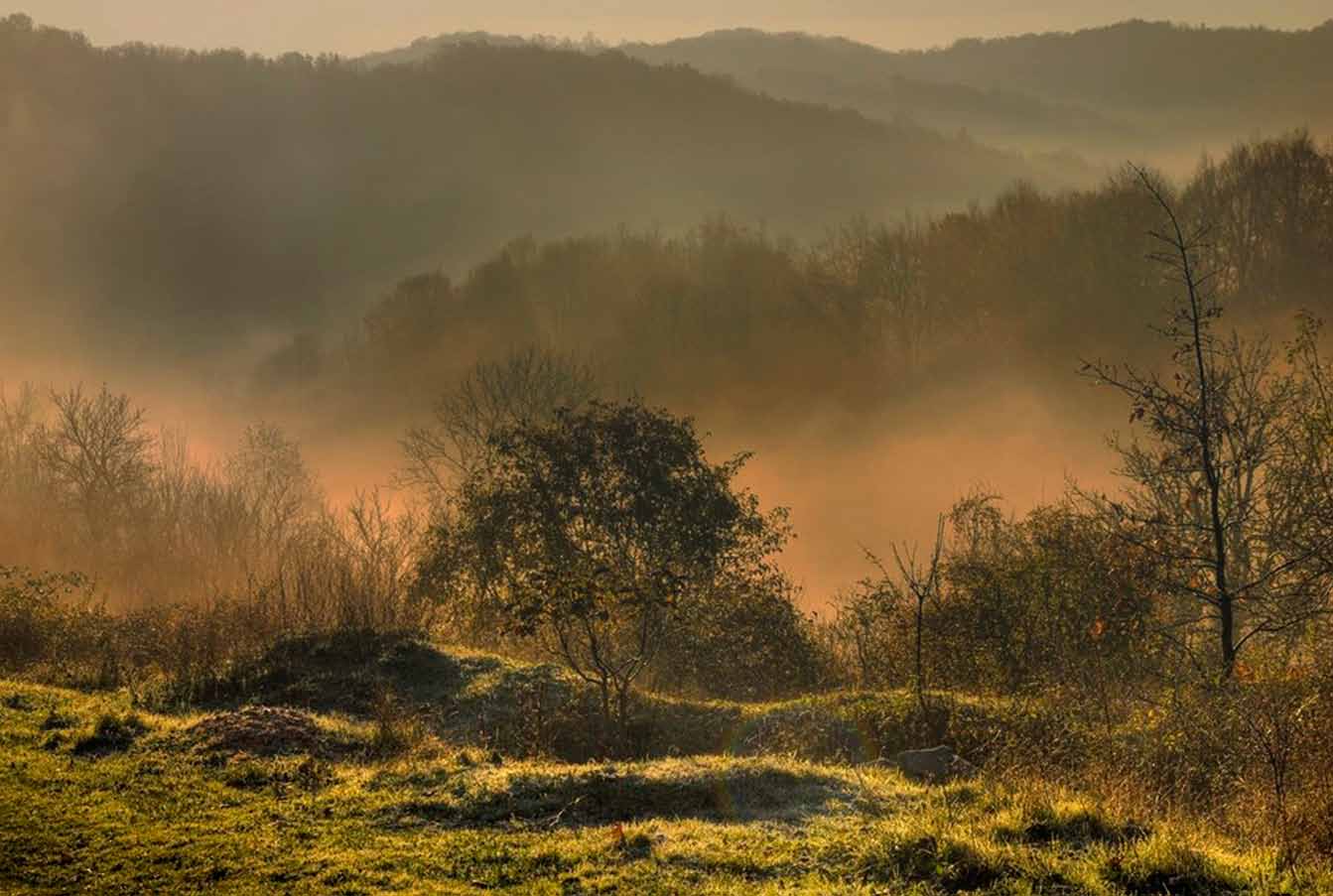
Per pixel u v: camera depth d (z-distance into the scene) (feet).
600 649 83.61
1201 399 70.85
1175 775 54.03
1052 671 77.97
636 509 87.10
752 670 96.27
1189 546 75.31
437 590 95.50
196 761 53.57
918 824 39.40
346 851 41.29
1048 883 34.55
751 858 38.83
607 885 37.01
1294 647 70.64
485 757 57.06
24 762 52.11
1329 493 73.56
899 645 94.27
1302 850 38.19
